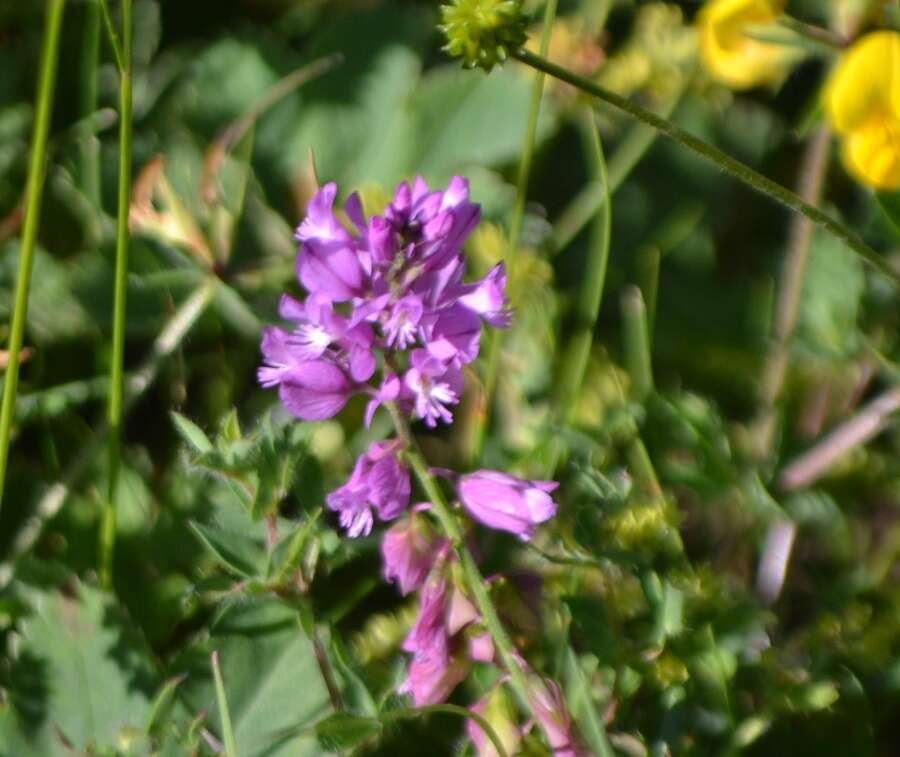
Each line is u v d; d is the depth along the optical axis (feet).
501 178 1.49
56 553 1.40
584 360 1.43
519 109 1.49
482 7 1.33
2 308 1.45
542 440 1.42
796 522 1.43
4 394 1.36
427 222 1.30
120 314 1.38
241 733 1.33
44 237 1.47
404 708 1.32
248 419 1.45
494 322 1.31
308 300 1.30
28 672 1.34
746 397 1.47
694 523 1.44
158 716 1.33
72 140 1.48
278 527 1.36
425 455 1.45
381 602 1.41
